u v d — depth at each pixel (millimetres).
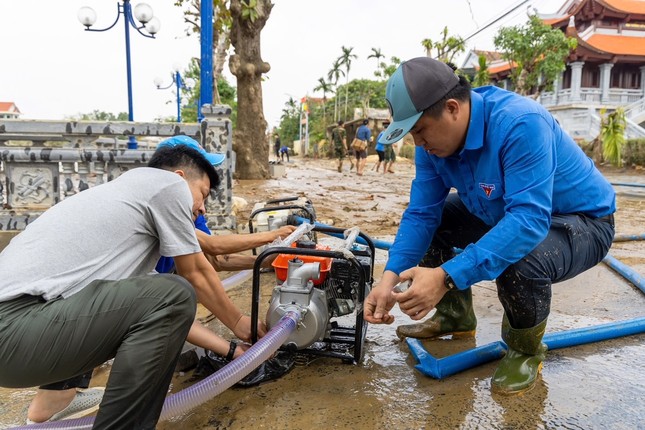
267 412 2176
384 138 2080
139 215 1839
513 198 2045
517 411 2148
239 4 12680
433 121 2047
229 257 3092
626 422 2053
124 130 4867
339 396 2301
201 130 5074
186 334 1719
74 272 1676
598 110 30234
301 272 2414
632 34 32875
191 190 2148
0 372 1610
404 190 10961
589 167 2404
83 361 1620
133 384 1586
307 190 10672
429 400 2256
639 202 9180
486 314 3361
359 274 2385
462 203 2732
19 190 4617
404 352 2771
